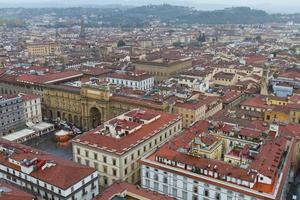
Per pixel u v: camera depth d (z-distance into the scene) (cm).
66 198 11888
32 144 19975
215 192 11525
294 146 15025
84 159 15275
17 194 10569
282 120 18500
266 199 10481
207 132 14975
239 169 11619
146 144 15475
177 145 13725
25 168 12662
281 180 11369
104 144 14750
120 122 16375
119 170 14238
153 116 17212
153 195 10581
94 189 13125
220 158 14000
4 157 13738
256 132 14588
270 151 12838
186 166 12269
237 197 11088
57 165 12825
